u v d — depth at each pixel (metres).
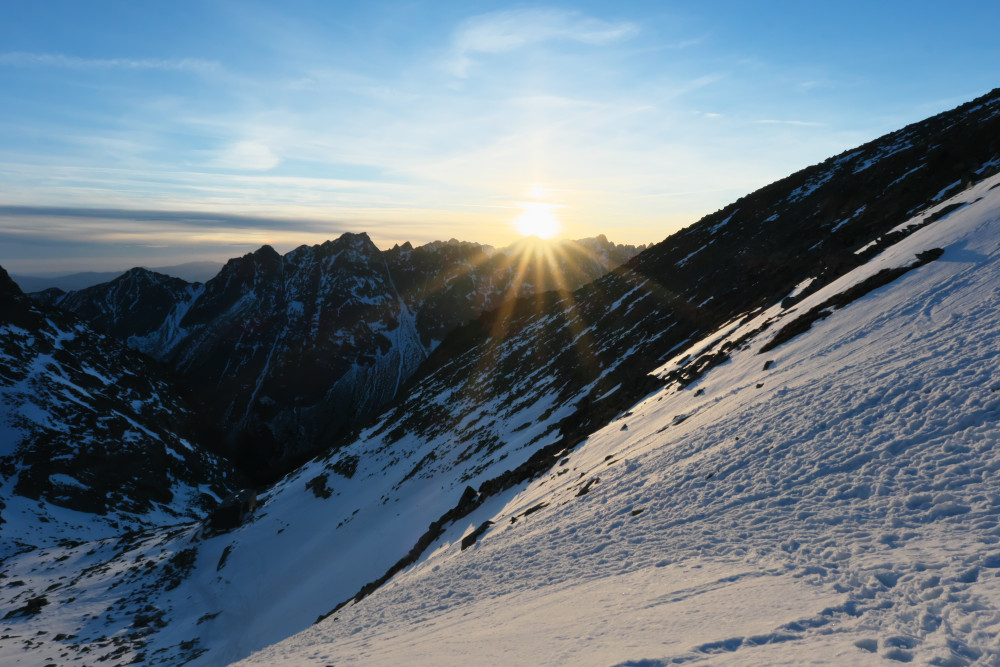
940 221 26.88
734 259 68.94
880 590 7.72
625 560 12.92
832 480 12.54
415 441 87.50
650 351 55.84
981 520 8.98
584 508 19.86
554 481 30.36
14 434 144.00
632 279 98.56
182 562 79.19
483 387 91.81
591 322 88.62
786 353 23.34
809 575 8.79
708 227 99.31
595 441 33.19
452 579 19.44
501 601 13.53
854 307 23.23
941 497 10.07
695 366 33.84
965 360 14.33
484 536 26.70
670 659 6.65
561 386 67.12
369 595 32.03
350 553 59.88
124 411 185.00
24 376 169.12
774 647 6.57
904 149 69.75
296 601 55.78
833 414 15.46
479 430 72.75
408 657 10.08
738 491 14.26
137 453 157.00
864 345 19.27
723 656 6.51
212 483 169.00
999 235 20.75
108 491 139.50
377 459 90.25
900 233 29.95
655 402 32.22
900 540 9.22
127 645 57.78
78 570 86.81
